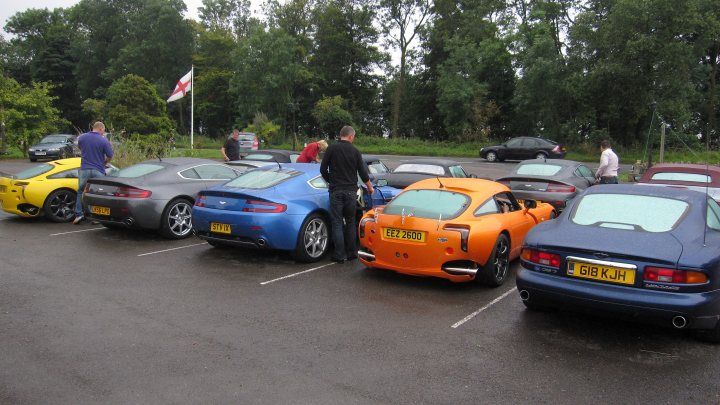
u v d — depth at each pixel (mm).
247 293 5754
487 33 42375
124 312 5062
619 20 28656
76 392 3482
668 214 4773
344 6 49812
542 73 32312
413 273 5926
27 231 8914
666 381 3811
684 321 4098
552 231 4895
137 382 3639
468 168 24172
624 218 4832
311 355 4152
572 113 34656
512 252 6586
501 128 41219
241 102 46781
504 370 3953
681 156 27891
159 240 8383
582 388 3682
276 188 7027
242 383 3652
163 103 31453
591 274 4430
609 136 32875
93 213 8328
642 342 4555
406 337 4582
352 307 5359
